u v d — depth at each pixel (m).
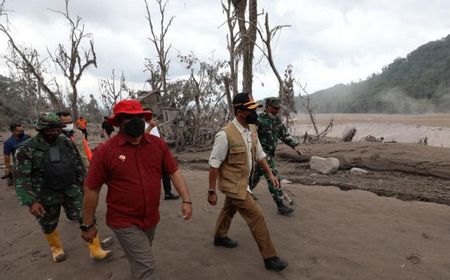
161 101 15.88
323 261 4.12
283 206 5.56
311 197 6.44
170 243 4.70
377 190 7.02
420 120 47.16
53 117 3.95
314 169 9.19
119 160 2.98
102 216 5.91
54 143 4.12
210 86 16.47
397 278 3.75
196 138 15.66
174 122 15.36
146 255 3.02
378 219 5.36
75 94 19.30
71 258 4.41
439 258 4.17
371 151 9.71
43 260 4.43
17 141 8.22
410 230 4.96
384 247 4.45
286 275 3.83
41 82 20.11
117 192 3.02
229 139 3.79
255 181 5.63
